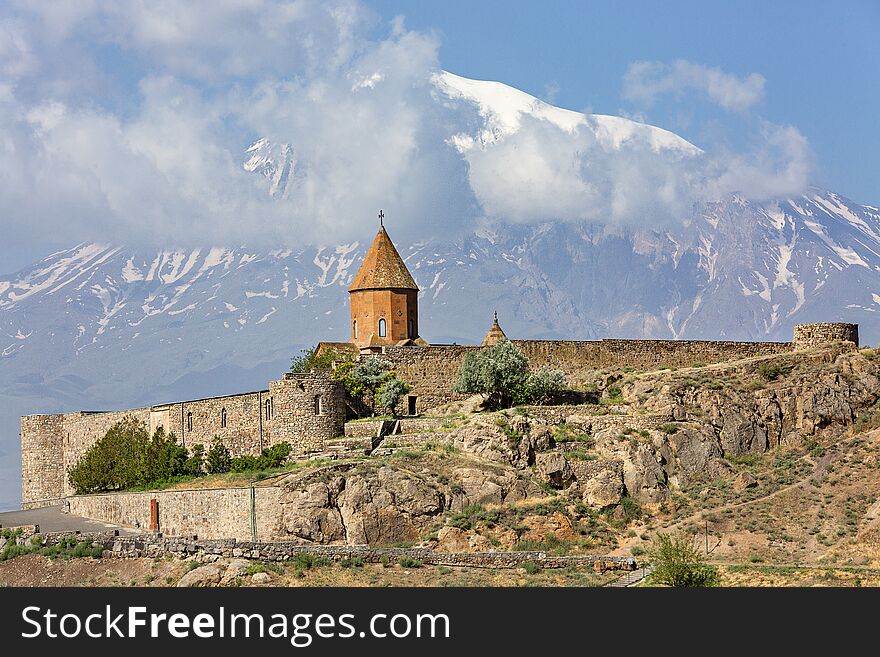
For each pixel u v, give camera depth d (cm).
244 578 14975
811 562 17500
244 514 18400
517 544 18212
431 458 19512
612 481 19662
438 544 17988
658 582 15362
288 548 15900
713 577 15625
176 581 14925
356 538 17988
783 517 19038
